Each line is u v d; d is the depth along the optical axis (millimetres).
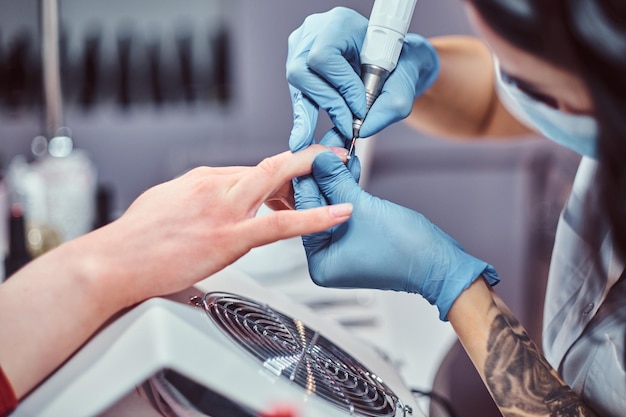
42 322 594
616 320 716
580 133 678
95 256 634
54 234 1238
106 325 604
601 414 701
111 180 2096
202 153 2064
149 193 702
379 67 694
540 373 654
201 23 2035
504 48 583
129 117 2049
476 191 2121
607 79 520
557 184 1967
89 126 2033
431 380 919
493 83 1036
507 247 2160
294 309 777
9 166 1903
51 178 1353
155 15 2016
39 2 1342
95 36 1985
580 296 802
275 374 551
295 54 729
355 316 1064
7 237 1096
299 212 641
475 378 1334
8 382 557
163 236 649
